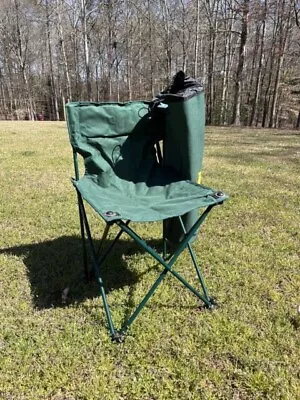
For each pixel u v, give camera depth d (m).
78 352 1.73
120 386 1.55
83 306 2.09
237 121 16.14
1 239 2.94
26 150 6.85
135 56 23.47
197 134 2.12
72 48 23.22
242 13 15.36
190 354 1.72
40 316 2.00
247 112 20.84
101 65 24.16
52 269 2.49
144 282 2.34
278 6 15.02
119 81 24.95
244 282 2.33
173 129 2.19
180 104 2.03
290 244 2.86
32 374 1.61
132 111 2.25
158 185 2.21
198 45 18.69
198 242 2.88
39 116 25.91
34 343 1.79
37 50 25.80
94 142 2.18
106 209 1.76
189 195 1.97
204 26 18.66
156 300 2.14
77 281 2.35
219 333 1.86
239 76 15.71
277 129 13.09
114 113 2.20
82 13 18.16
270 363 1.67
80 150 2.13
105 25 21.89
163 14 19.97
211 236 3.00
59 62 25.09
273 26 16.45
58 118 25.61
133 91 24.67
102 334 1.85
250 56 19.16
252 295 2.20
